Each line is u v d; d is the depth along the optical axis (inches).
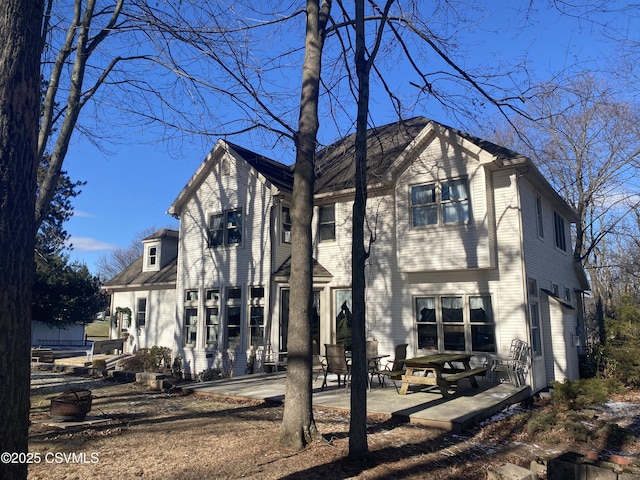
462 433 306.3
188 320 702.5
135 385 501.7
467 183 499.8
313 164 290.2
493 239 491.5
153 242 878.4
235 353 635.5
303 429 258.8
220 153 694.5
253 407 377.7
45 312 1314.0
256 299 629.9
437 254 507.2
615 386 526.3
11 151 124.3
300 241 277.4
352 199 607.5
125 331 863.7
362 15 283.9
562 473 220.8
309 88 294.4
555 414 363.3
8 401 116.0
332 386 458.9
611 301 1221.1
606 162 887.7
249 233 649.0
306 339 268.5
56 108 448.5
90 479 207.9
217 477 211.6
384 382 479.5
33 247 128.8
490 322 489.7
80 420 315.3
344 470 223.9
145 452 248.2
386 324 557.9
